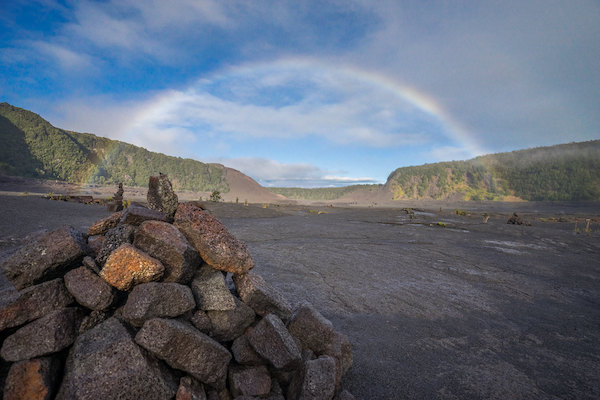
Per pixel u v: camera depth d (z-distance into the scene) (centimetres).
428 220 4159
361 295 822
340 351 362
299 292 823
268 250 1473
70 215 2291
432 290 902
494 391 413
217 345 288
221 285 339
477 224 3672
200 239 345
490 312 743
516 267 1302
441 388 414
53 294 278
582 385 437
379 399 382
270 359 305
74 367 241
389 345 537
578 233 3127
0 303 266
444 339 575
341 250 1552
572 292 961
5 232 1305
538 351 543
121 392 238
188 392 260
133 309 273
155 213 365
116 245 321
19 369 233
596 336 620
